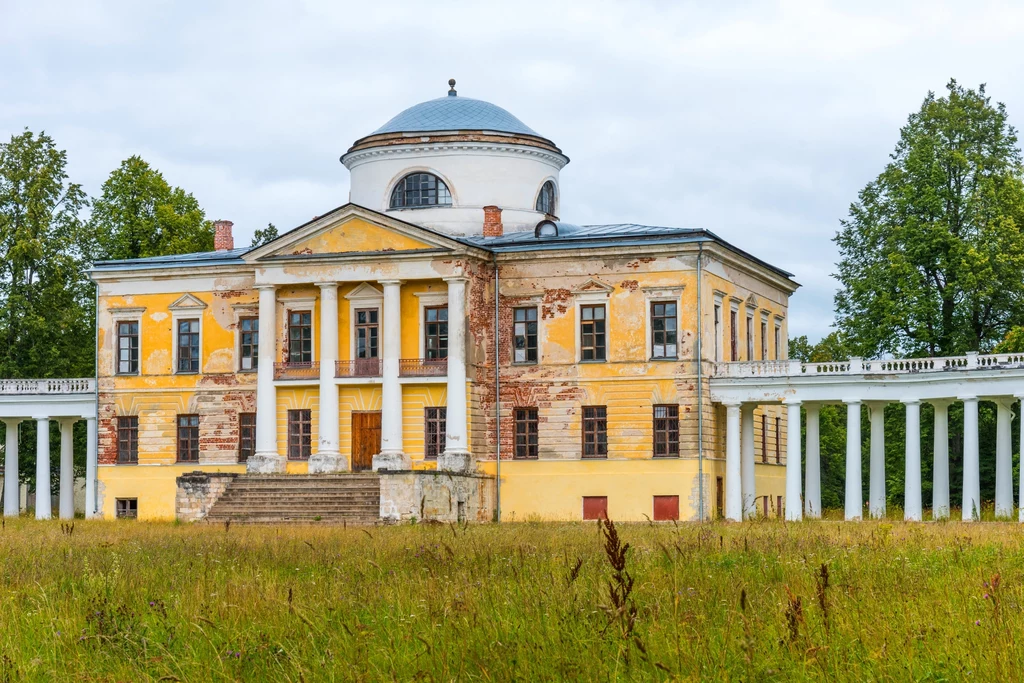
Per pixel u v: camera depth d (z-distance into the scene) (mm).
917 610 17906
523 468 61094
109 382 66375
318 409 62062
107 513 65875
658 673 14953
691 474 58562
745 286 65875
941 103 69312
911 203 66500
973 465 53031
